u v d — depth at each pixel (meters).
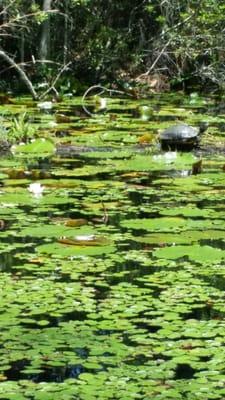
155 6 33.22
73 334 6.13
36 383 5.33
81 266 7.77
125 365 5.60
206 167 13.45
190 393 5.21
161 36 32.62
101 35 31.88
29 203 10.17
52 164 13.51
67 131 17.75
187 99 28.44
